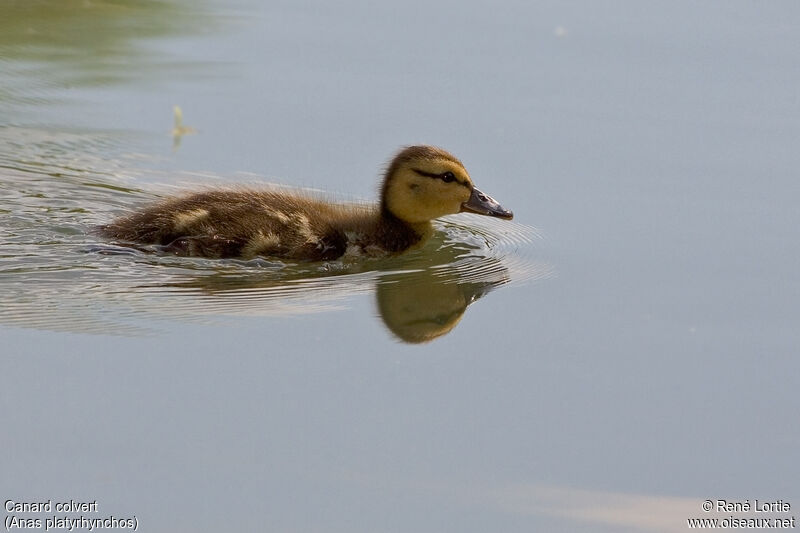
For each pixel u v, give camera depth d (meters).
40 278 12.03
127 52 19.39
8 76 18.05
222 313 11.52
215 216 12.97
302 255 13.01
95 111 17.11
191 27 20.58
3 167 15.30
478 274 13.15
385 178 13.95
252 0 22.36
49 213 13.99
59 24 20.30
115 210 14.25
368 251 13.53
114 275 12.21
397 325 11.57
